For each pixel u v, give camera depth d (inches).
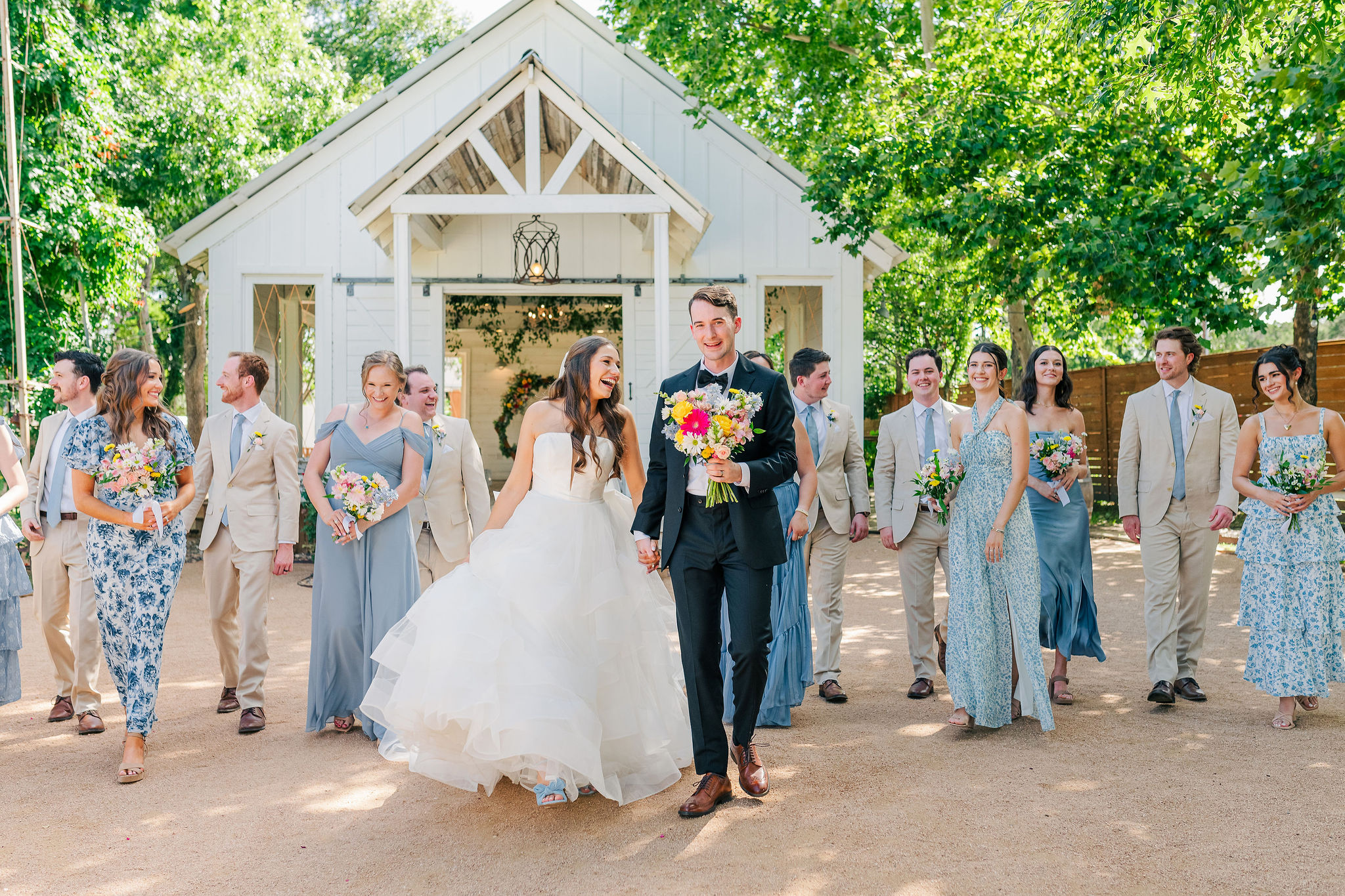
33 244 437.7
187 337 746.2
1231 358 505.7
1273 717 177.8
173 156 597.9
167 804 138.6
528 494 146.6
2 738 172.9
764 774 140.5
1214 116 396.2
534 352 697.6
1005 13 454.6
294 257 442.0
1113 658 231.3
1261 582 175.2
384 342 446.9
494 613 130.7
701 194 455.8
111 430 159.3
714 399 131.1
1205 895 106.1
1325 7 330.6
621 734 137.9
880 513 207.2
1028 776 146.3
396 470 176.2
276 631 273.3
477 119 361.4
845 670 223.5
